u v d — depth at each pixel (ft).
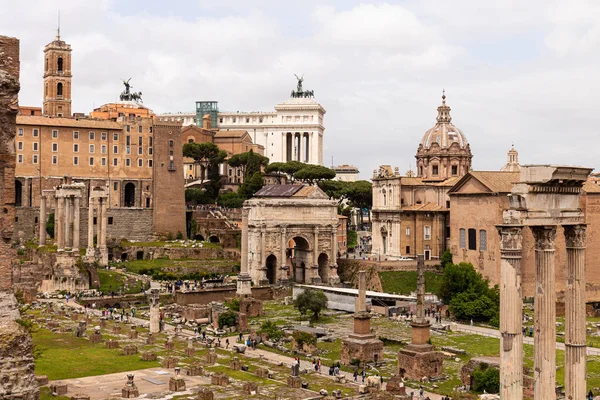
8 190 153.17
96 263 523.70
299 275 608.60
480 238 501.56
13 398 142.72
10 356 143.95
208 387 253.44
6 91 151.02
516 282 138.51
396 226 612.70
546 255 144.46
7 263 151.02
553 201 144.87
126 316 431.02
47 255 542.16
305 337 351.67
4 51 151.43
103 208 598.75
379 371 312.91
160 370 278.05
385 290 533.96
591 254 483.10
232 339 382.63
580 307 148.66
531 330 375.66
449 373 303.07
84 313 425.69
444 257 552.00
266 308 498.69
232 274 599.16
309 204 592.19
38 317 398.01
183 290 508.53
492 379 264.11
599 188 494.59
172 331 391.04
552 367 143.02
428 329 306.14
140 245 648.38
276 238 579.07
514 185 142.61
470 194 509.35
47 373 264.72
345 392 258.57
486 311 414.41
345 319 451.53
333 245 599.98
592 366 301.22
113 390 242.37
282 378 278.46
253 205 576.61
